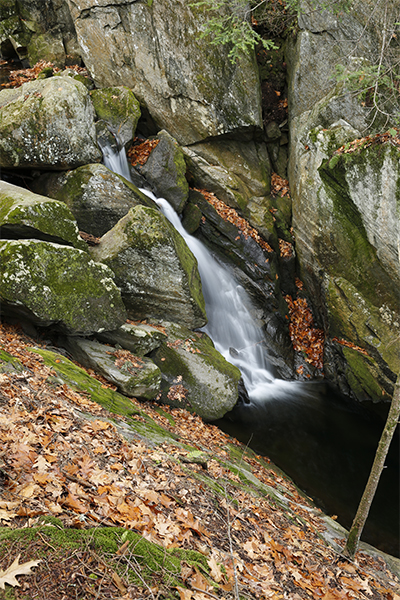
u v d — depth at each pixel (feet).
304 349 40.11
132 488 11.06
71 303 21.95
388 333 34.22
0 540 6.58
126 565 7.22
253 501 15.71
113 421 16.12
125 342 25.49
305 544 14.70
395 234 31.27
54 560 6.64
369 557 17.26
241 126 39.91
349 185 32.60
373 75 28.09
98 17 38.52
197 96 38.96
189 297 28.81
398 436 31.01
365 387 34.88
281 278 41.98
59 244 22.66
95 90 37.60
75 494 9.19
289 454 27.20
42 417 12.67
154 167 35.96
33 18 44.04
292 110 40.45
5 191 23.86
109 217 30.45
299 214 39.22
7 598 5.74
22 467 9.29
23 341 20.79
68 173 30.53
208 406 27.53
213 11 36.70
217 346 35.78
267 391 35.04
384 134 30.71
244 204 40.45
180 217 37.81
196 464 16.15
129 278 27.58
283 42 42.83
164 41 37.86
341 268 36.32
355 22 34.32
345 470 26.50
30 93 30.04
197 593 7.60
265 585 10.31
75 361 23.65
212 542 10.99
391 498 24.32
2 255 19.80
